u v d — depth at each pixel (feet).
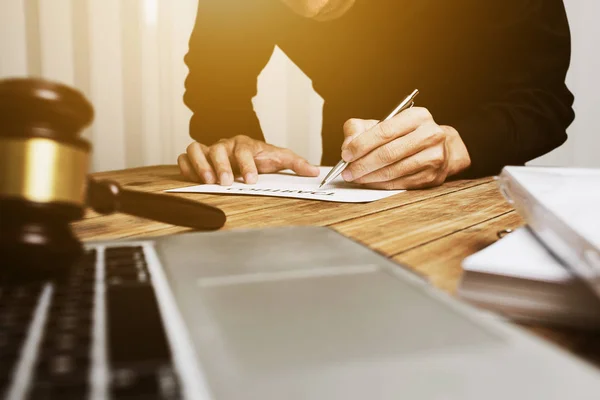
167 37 7.70
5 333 0.66
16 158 0.93
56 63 7.27
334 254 1.18
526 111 3.50
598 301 0.86
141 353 0.61
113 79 7.54
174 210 1.48
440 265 1.26
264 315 0.77
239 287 0.91
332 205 2.25
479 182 3.02
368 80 5.12
